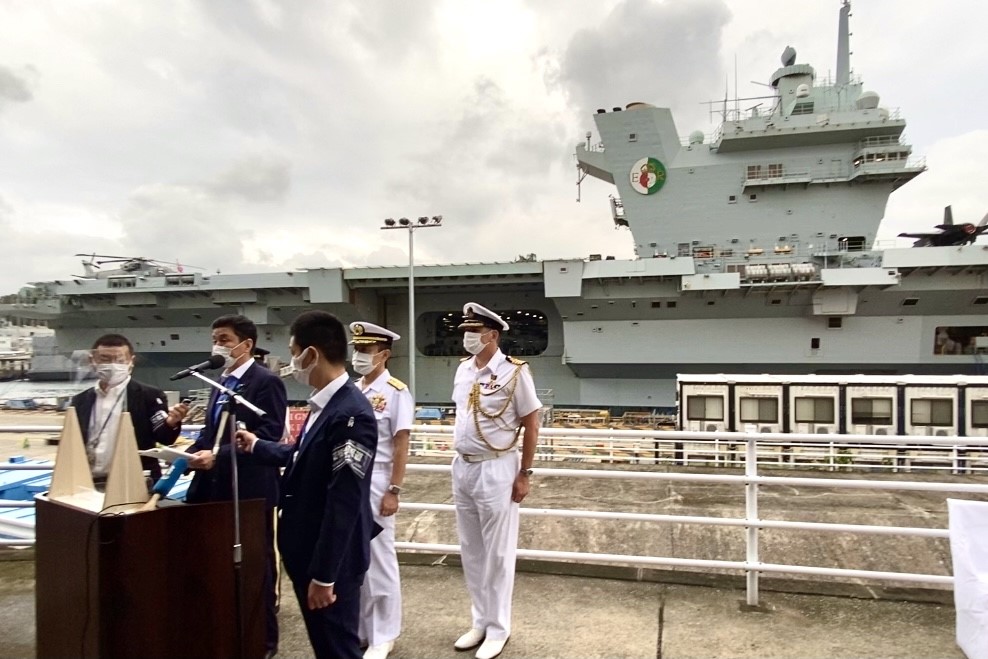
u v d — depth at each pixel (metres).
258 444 2.37
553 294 19.55
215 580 1.89
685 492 7.69
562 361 22.06
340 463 1.98
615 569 3.66
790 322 19.98
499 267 20.17
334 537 1.92
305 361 2.11
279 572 3.04
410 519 6.18
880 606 3.14
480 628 2.80
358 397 2.13
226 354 2.73
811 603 3.19
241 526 1.97
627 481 8.23
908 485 2.91
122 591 1.73
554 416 19.45
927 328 19.12
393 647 2.77
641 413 21.27
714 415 12.10
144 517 1.77
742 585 3.44
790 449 11.23
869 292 18.61
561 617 3.04
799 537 5.57
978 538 2.61
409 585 3.54
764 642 2.76
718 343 20.53
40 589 1.92
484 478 2.74
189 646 1.84
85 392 2.91
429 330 26.47
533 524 6.00
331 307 22.06
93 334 24.80
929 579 3.03
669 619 3.01
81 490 2.04
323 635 2.03
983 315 18.70
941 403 11.17
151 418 2.94
